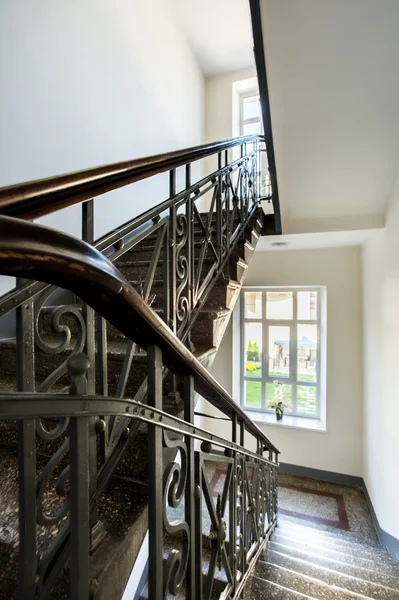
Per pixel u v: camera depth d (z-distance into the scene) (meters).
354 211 2.58
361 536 2.81
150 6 2.85
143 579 2.06
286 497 3.41
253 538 1.51
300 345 4.18
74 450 0.42
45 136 1.75
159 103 3.02
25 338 0.63
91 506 0.68
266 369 4.32
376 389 2.92
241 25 3.39
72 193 0.70
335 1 1.35
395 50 1.49
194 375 0.75
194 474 0.78
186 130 3.63
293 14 1.42
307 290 4.13
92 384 0.75
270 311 4.30
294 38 1.50
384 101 1.71
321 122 1.88
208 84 4.25
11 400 0.33
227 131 4.16
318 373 4.08
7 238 0.31
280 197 2.48
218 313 1.53
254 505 1.50
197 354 1.30
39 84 1.70
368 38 1.46
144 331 0.56
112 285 0.45
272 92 1.74
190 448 0.74
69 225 1.95
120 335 1.47
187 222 1.30
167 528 0.64
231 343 4.21
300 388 4.17
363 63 1.56
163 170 1.10
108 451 0.78
